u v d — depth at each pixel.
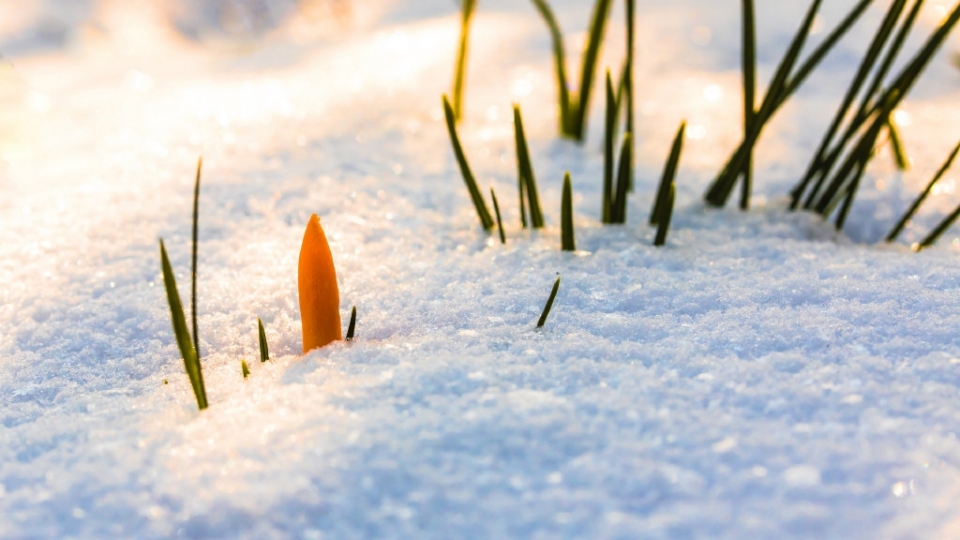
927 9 0.92
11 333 0.52
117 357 0.51
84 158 0.64
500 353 0.49
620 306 0.52
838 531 0.44
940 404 0.47
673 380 0.48
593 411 0.47
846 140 0.58
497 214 0.56
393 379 0.48
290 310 0.53
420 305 0.52
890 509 0.44
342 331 0.51
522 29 0.94
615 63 0.83
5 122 0.70
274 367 0.49
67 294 0.54
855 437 0.46
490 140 0.66
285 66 0.86
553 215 0.59
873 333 0.50
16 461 0.47
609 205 0.57
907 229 0.58
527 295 0.53
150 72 0.91
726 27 0.91
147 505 0.45
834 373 0.48
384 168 0.62
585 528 0.44
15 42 1.21
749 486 0.45
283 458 0.46
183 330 0.47
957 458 0.45
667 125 0.69
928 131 0.65
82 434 0.47
